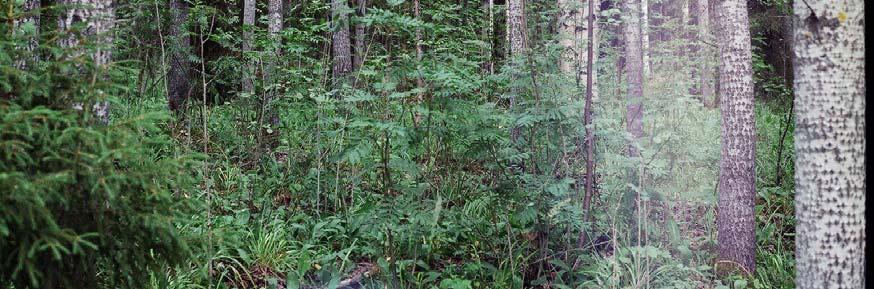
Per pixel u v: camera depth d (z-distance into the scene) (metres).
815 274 3.36
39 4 4.24
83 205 2.88
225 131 7.83
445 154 6.52
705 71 10.38
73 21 3.64
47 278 2.89
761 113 11.93
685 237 6.91
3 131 2.55
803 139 3.37
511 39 7.74
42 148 2.74
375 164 5.24
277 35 7.93
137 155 2.91
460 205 6.61
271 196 6.77
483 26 8.88
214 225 5.73
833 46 3.24
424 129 4.96
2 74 2.74
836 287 3.32
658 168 5.95
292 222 6.47
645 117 6.76
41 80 2.90
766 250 7.00
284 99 7.57
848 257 3.31
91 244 2.64
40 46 2.89
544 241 5.62
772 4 12.76
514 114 5.54
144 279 3.22
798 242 3.45
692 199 6.89
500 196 5.56
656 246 6.21
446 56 5.63
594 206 5.98
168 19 7.29
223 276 5.25
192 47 7.88
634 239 5.97
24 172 2.65
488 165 5.61
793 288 5.98
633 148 6.32
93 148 2.77
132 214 2.91
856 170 3.29
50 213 2.62
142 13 6.68
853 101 3.26
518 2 7.77
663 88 7.93
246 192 6.74
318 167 6.66
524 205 5.39
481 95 6.61
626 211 5.98
